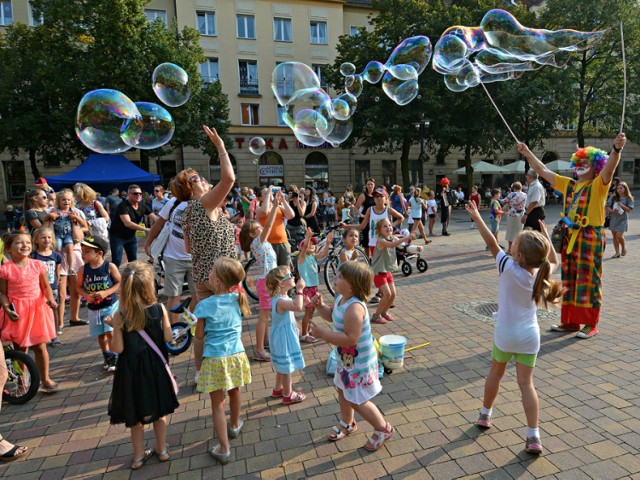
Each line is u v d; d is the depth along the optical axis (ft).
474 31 18.10
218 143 9.87
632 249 28.45
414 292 19.61
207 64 80.79
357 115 69.46
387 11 69.62
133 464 7.98
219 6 80.07
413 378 11.02
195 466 7.96
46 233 14.67
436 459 7.80
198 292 10.69
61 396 11.14
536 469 7.41
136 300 7.67
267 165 86.07
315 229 29.96
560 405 9.43
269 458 8.07
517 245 7.93
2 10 70.59
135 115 16.08
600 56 78.79
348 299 8.05
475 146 72.64
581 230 13.08
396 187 32.27
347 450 8.20
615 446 7.96
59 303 16.07
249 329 15.62
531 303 7.89
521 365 7.94
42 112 57.67
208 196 10.37
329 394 10.52
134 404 7.64
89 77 54.39
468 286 20.35
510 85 67.05
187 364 12.78
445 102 64.90
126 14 54.85
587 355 12.00
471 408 9.50
